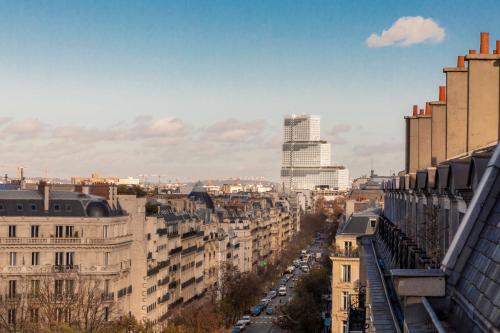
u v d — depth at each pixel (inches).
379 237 5383.9
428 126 3809.1
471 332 1114.1
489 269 1164.5
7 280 7081.7
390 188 4685.0
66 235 7283.5
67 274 7121.1
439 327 1141.7
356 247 6855.3
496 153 1408.7
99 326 6540.4
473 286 1216.8
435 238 2346.2
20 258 7140.8
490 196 1371.8
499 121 2452.0
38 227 7214.6
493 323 1004.6
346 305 6732.3
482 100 2469.2
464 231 1371.8
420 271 1398.9
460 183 1907.0
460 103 2802.7
